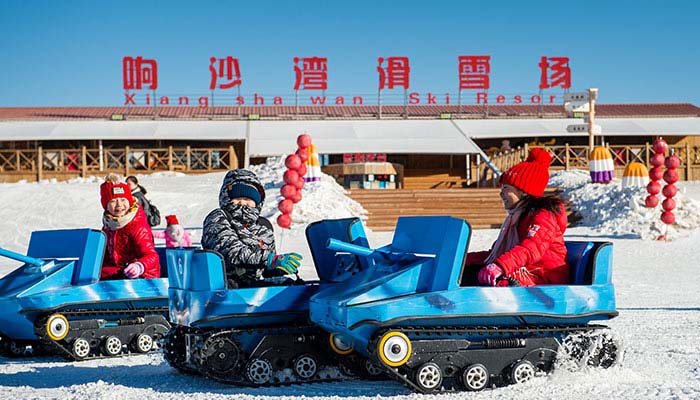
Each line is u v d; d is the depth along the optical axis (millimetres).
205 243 5938
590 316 5270
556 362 5203
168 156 36312
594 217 23828
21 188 26172
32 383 5785
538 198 5520
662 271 14820
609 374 5277
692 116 40406
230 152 36906
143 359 6891
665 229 21016
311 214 22484
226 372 5328
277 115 40156
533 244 5250
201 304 5383
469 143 34719
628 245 19766
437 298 4914
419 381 4883
